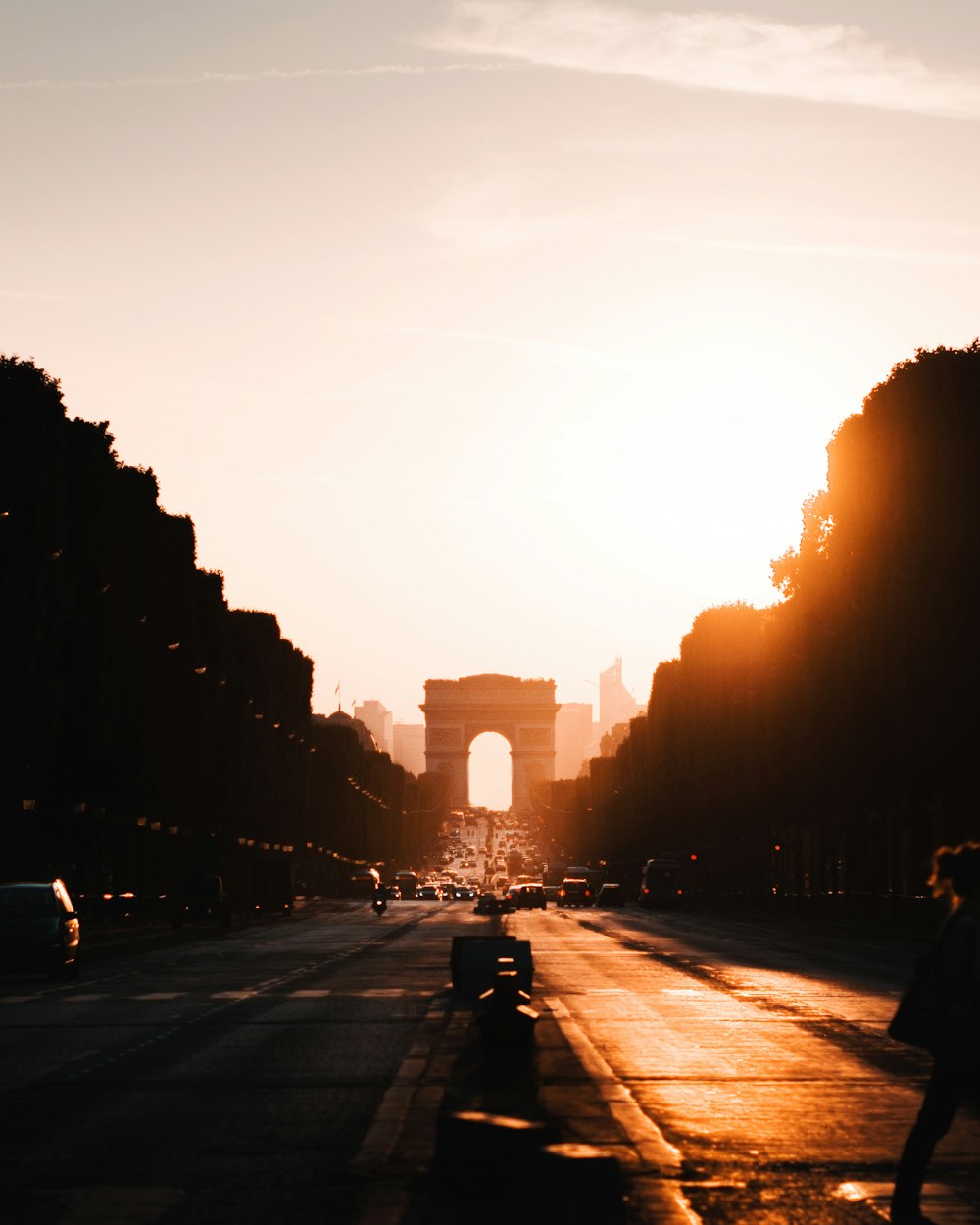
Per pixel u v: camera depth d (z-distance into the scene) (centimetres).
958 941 1736
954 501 9612
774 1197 1861
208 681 15188
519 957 4753
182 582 13612
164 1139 2248
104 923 11575
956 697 9500
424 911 16388
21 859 10112
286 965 6494
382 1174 1983
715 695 18988
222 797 15288
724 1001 4588
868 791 10606
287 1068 3017
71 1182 1952
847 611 10150
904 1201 1736
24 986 5516
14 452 8869
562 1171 1535
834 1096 2641
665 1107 2512
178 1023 3956
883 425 9875
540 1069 2964
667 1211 1775
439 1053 3247
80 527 10231
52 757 9269
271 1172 2005
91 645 9944
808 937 9600
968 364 9769
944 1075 1722
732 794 17888
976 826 9819
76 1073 2967
